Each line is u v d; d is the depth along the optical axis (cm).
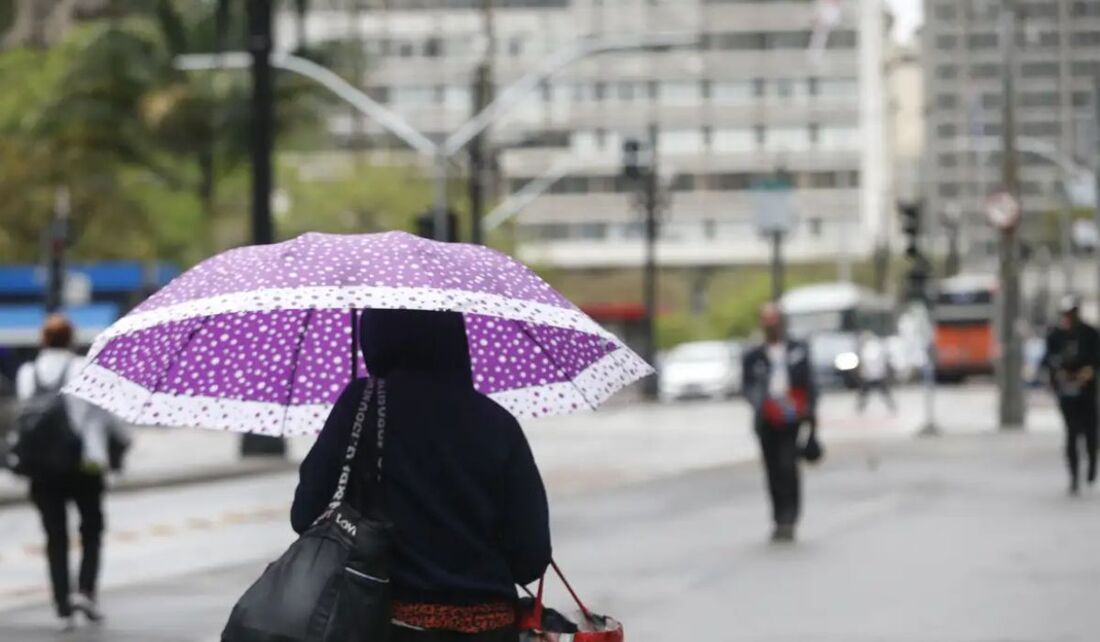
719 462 8100
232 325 1420
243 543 4966
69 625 3241
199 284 1288
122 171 15875
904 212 10031
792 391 4466
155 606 3531
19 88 16575
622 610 3303
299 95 13962
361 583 1221
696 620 3169
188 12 14338
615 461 8281
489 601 1269
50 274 10475
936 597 3434
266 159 8412
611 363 1423
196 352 1414
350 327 1434
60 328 3272
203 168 14588
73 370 3256
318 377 1445
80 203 16188
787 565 3984
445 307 1243
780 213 14188
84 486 3256
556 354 1447
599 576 3822
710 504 5628
